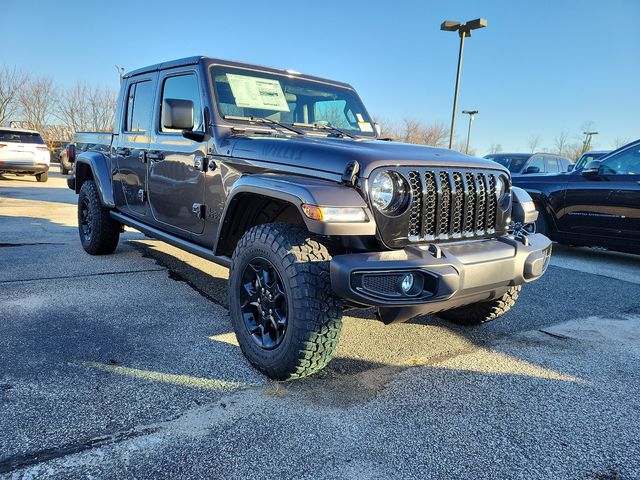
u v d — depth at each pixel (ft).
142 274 15.61
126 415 7.33
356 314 12.67
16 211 29.78
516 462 6.57
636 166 19.30
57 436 6.73
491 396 8.39
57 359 9.13
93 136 17.88
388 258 7.70
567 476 6.32
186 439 6.81
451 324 12.11
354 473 6.23
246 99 11.64
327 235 8.02
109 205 16.15
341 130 12.99
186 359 9.37
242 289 9.20
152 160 13.25
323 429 7.19
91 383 8.27
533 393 8.56
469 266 8.11
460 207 8.94
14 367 8.73
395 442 6.93
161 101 13.04
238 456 6.47
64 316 11.43
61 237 21.68
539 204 22.25
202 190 11.19
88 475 5.97
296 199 7.79
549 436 7.22
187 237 12.19
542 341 11.14
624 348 10.81
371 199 7.82
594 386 8.89
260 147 9.70
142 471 6.08
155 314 11.85
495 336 11.39
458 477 6.23
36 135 51.19
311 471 6.23
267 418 7.43
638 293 15.66
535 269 9.20
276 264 8.23
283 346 8.20
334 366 9.44
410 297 7.65
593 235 20.57
